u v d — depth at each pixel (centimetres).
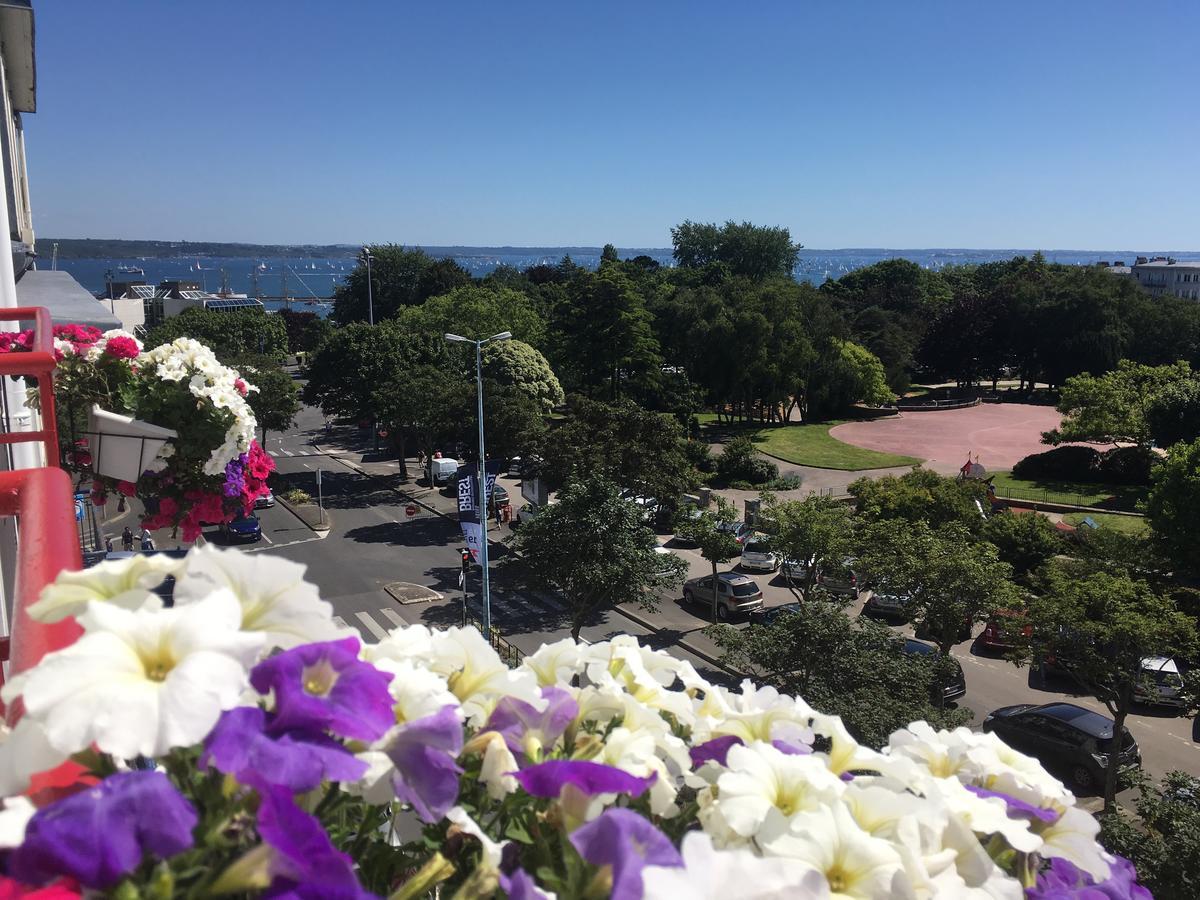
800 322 5947
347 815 182
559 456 2861
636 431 2891
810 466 4722
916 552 1889
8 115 1490
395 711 177
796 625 1469
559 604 2664
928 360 7531
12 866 102
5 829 111
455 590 2766
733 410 6178
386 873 176
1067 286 6962
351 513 3744
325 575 2903
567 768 167
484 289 6612
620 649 257
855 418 6359
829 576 2250
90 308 1212
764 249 10862
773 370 5738
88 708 113
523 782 169
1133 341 6781
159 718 114
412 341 4722
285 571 154
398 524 3566
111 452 634
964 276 11081
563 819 165
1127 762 1602
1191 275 13650
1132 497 3884
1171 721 1894
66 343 654
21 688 121
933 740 235
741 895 128
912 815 177
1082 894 197
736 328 5728
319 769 128
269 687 141
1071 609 1535
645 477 2786
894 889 155
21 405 808
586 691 221
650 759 197
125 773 112
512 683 208
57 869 100
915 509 2717
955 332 7375
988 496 3388
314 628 155
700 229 11331
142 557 153
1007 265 10850
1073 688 2081
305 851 117
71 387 642
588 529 2048
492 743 188
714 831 179
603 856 136
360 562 3044
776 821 167
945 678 1720
